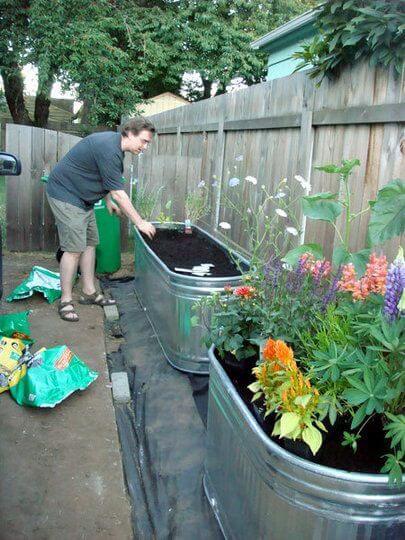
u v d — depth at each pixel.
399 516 1.37
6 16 12.73
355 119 2.69
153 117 8.12
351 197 2.80
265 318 1.99
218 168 4.93
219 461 2.00
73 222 4.09
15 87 16.02
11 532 2.00
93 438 2.66
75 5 12.56
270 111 3.77
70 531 2.04
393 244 2.45
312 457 1.51
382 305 1.67
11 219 6.40
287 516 1.48
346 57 2.74
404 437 1.34
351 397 1.44
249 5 17.02
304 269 2.06
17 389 2.91
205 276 3.28
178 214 5.86
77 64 12.45
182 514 2.14
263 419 1.71
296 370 1.51
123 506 2.20
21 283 5.09
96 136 3.95
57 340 3.85
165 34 15.60
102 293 5.13
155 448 2.59
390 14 2.33
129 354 3.73
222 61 16.22
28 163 6.32
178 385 3.20
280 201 3.20
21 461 2.44
